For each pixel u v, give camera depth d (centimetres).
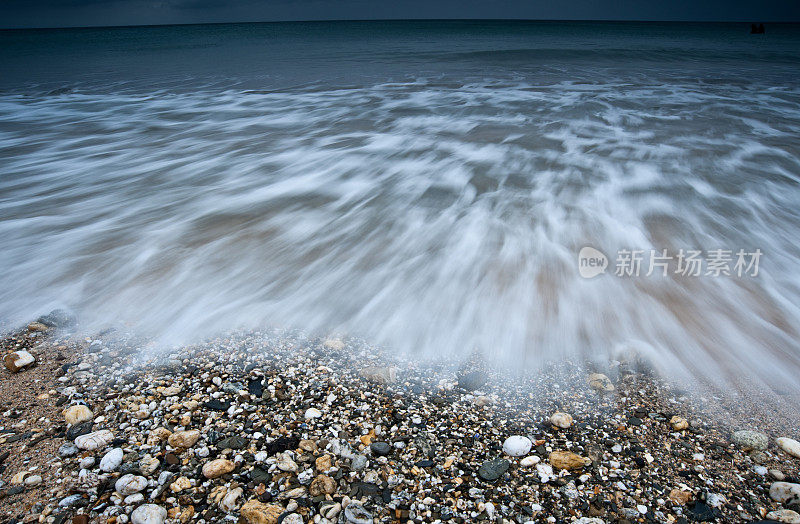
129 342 386
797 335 388
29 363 356
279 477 264
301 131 1136
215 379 342
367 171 813
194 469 269
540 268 488
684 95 1573
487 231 574
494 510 248
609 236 560
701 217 616
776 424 300
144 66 2673
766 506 250
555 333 390
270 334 396
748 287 453
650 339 381
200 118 1312
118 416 308
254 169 841
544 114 1274
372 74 2145
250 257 521
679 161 852
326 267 498
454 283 464
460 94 1606
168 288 462
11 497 251
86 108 1480
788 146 951
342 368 356
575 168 811
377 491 257
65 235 577
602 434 297
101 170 855
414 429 300
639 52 3147
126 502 248
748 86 1783
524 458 279
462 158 877
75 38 7106
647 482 264
